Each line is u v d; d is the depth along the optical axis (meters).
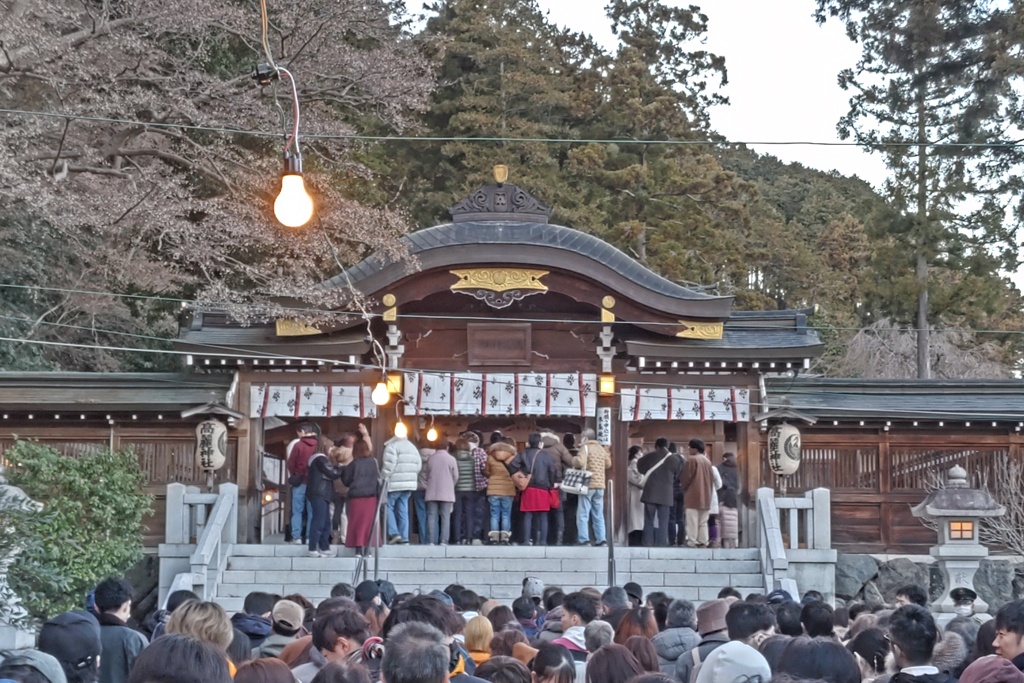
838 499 23.06
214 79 21.59
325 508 20.38
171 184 20.64
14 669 6.07
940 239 37.00
